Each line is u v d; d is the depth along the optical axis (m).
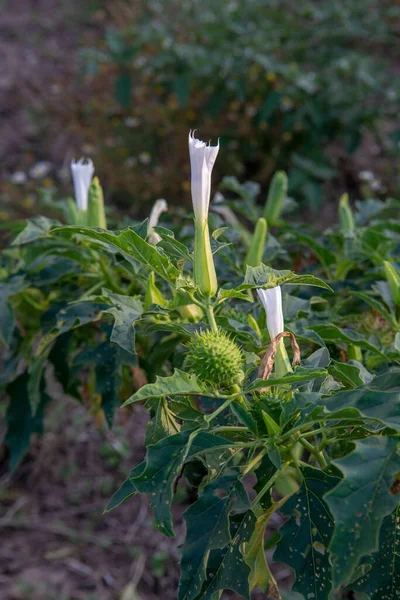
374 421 0.54
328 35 2.44
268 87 2.24
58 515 1.41
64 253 0.76
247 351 0.67
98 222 0.74
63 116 2.44
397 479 0.56
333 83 2.19
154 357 0.74
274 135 2.26
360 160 2.37
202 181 0.59
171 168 2.22
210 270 0.60
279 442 0.56
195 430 0.54
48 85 2.66
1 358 1.35
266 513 0.56
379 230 0.82
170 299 0.72
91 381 0.83
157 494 0.53
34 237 0.73
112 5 3.07
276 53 2.38
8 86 2.66
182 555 0.54
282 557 0.55
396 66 2.73
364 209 0.92
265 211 0.88
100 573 1.29
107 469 1.51
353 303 0.80
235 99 2.27
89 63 2.30
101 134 2.35
